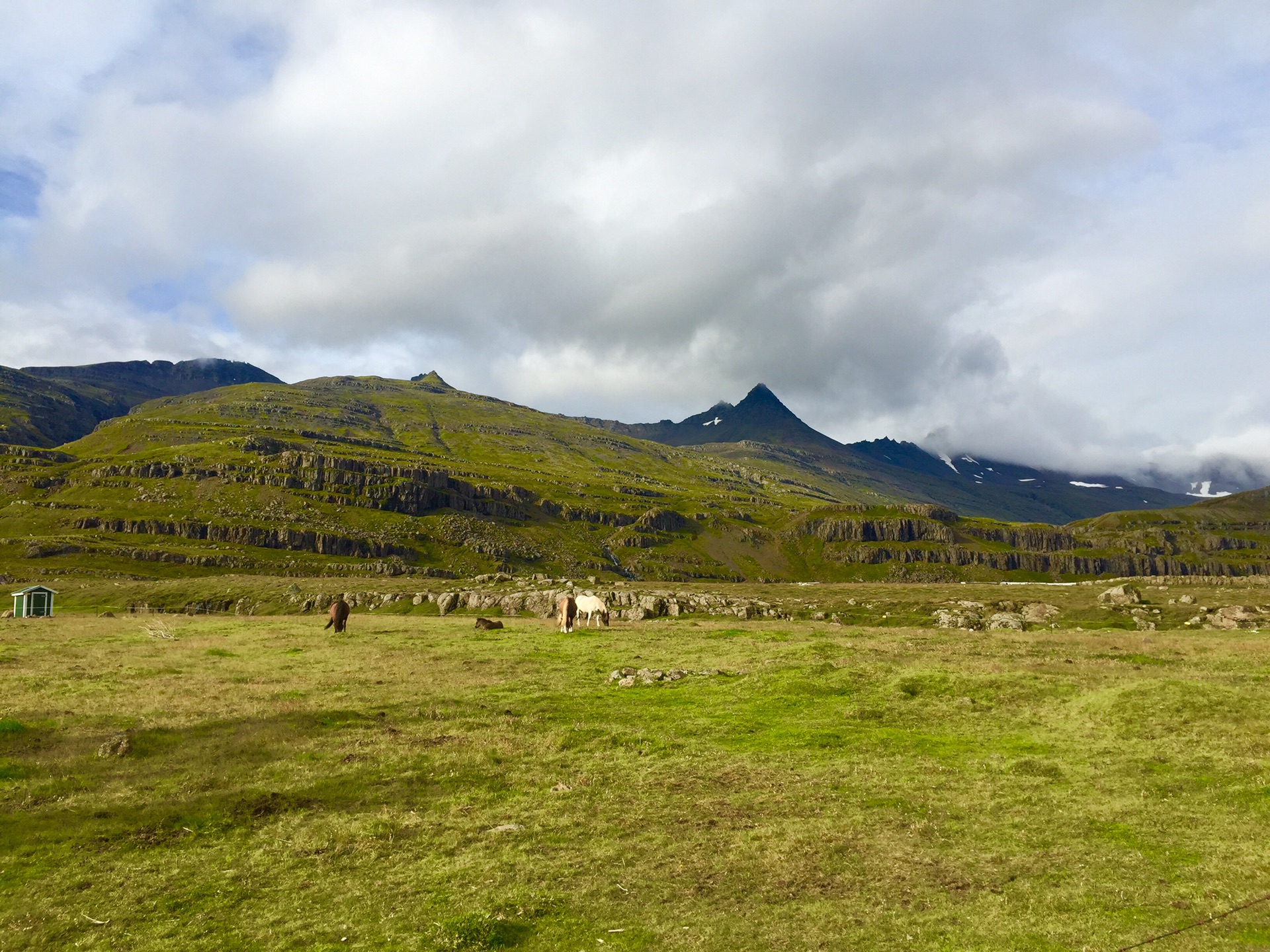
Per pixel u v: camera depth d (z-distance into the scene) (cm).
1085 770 1953
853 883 1355
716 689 3108
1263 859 1344
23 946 1180
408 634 5422
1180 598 9988
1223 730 2122
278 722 2512
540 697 2986
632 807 1775
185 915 1280
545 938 1189
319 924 1242
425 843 1587
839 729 2442
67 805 1762
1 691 2958
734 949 1138
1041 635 5297
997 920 1197
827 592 13000
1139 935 1117
